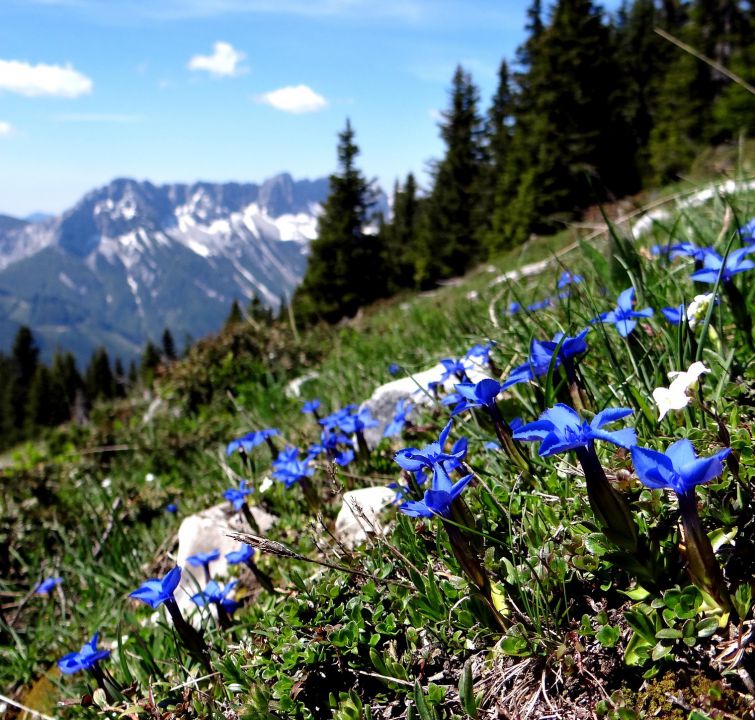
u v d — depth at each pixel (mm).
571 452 259
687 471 167
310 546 362
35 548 634
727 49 3508
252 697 234
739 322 271
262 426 648
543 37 4262
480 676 221
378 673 231
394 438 421
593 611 217
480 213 6246
